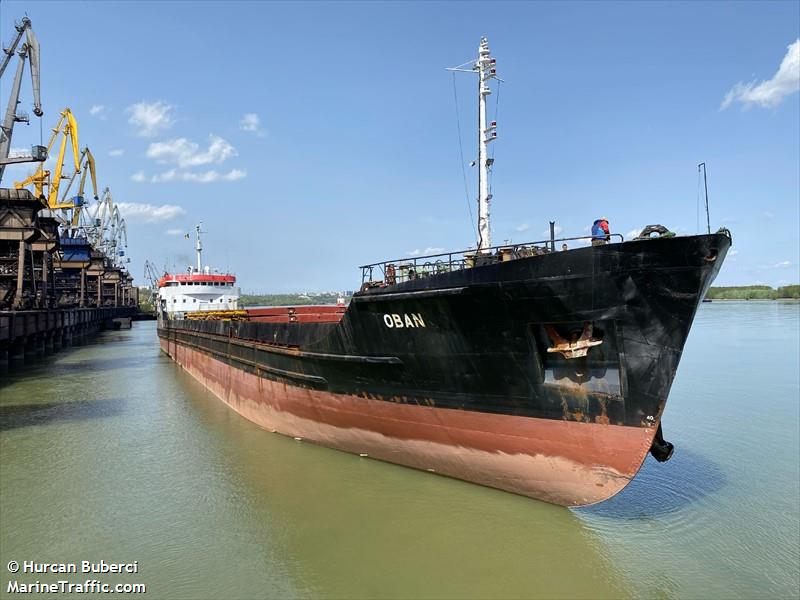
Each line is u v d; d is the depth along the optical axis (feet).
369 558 24.82
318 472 35.83
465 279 27.99
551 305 25.88
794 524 28.40
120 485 34.63
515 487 30.53
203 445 44.04
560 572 23.63
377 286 35.81
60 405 62.75
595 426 26.40
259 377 51.21
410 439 34.68
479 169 42.32
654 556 24.98
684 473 36.52
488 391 29.68
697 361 97.25
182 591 22.50
